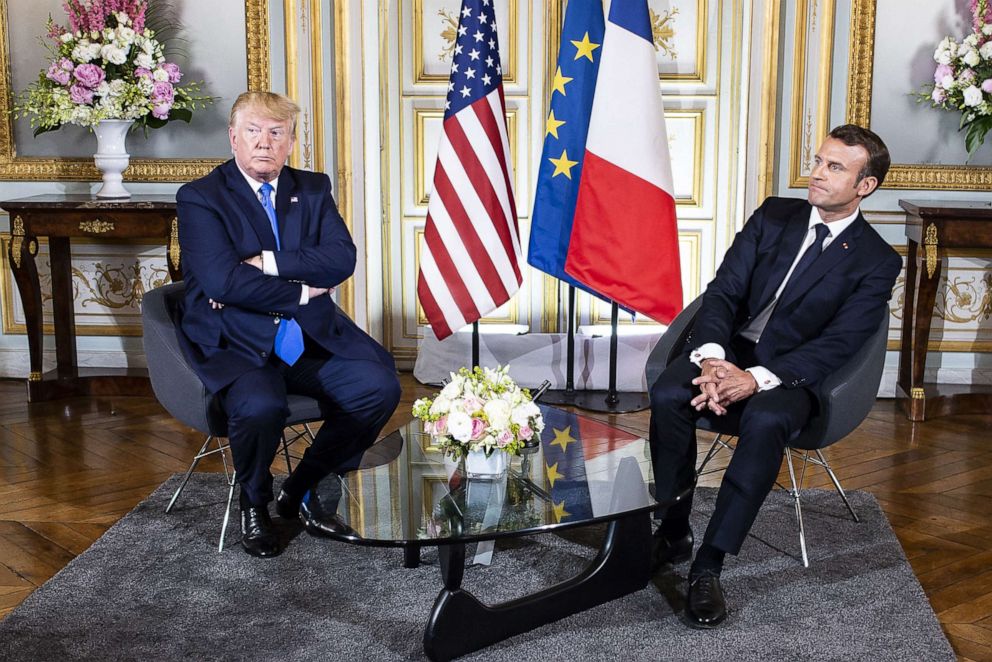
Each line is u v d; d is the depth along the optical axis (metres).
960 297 4.71
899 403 4.59
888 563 2.95
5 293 4.96
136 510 3.32
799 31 4.56
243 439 2.91
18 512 3.34
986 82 4.09
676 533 2.96
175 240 4.39
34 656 2.42
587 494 2.48
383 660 2.42
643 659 2.43
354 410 3.14
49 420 4.33
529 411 2.56
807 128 4.64
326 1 4.67
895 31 4.52
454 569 2.40
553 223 4.34
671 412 2.90
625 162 4.04
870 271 2.98
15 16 4.70
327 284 3.15
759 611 2.66
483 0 4.12
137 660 2.41
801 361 2.86
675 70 4.86
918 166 4.59
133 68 4.43
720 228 4.98
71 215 4.41
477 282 4.23
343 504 2.44
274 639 2.51
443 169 4.18
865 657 2.42
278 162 3.11
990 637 2.56
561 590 2.62
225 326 3.09
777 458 2.68
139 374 4.79
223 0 4.64
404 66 4.92
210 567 2.92
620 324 5.10
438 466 2.69
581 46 4.22
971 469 3.78
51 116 4.37
